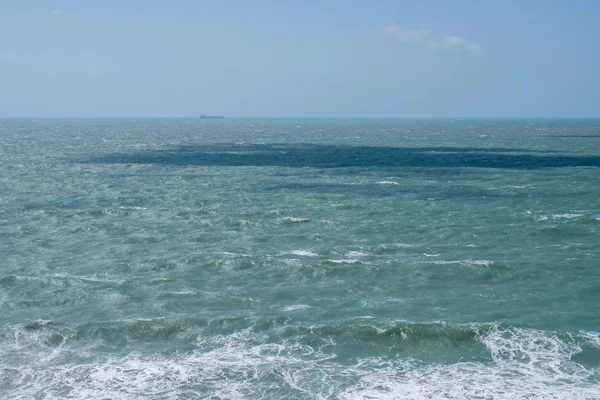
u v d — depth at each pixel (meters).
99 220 43.56
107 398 17.58
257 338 22.05
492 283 28.42
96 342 21.62
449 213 45.22
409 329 22.23
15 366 19.58
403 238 37.53
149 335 22.23
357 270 30.20
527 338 21.78
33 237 38.31
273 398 17.67
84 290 27.55
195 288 28.03
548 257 32.72
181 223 42.47
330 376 19.05
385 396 17.75
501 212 45.44
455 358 20.34
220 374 19.12
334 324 22.97
